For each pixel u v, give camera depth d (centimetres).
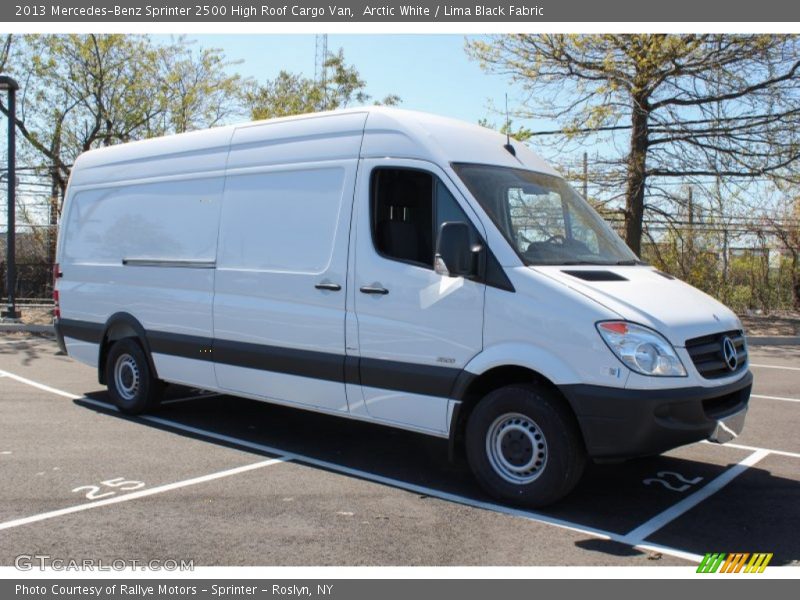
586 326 484
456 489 561
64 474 586
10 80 1534
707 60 1537
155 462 621
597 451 482
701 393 485
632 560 435
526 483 512
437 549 447
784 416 820
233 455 646
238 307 678
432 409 551
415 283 559
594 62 1609
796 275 1853
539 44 1627
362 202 595
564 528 482
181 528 475
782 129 1547
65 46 1822
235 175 698
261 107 2131
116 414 805
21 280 1917
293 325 634
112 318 804
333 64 2233
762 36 1464
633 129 1641
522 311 507
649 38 1491
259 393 670
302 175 642
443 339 543
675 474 602
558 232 584
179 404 857
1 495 535
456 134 593
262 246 664
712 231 1777
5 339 1450
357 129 611
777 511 519
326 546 449
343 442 695
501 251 525
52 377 1035
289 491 550
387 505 522
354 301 593
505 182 577
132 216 797
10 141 1585
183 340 729
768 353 1353
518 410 511
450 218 548
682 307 518
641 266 602
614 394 473
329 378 612
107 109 1875
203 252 716
